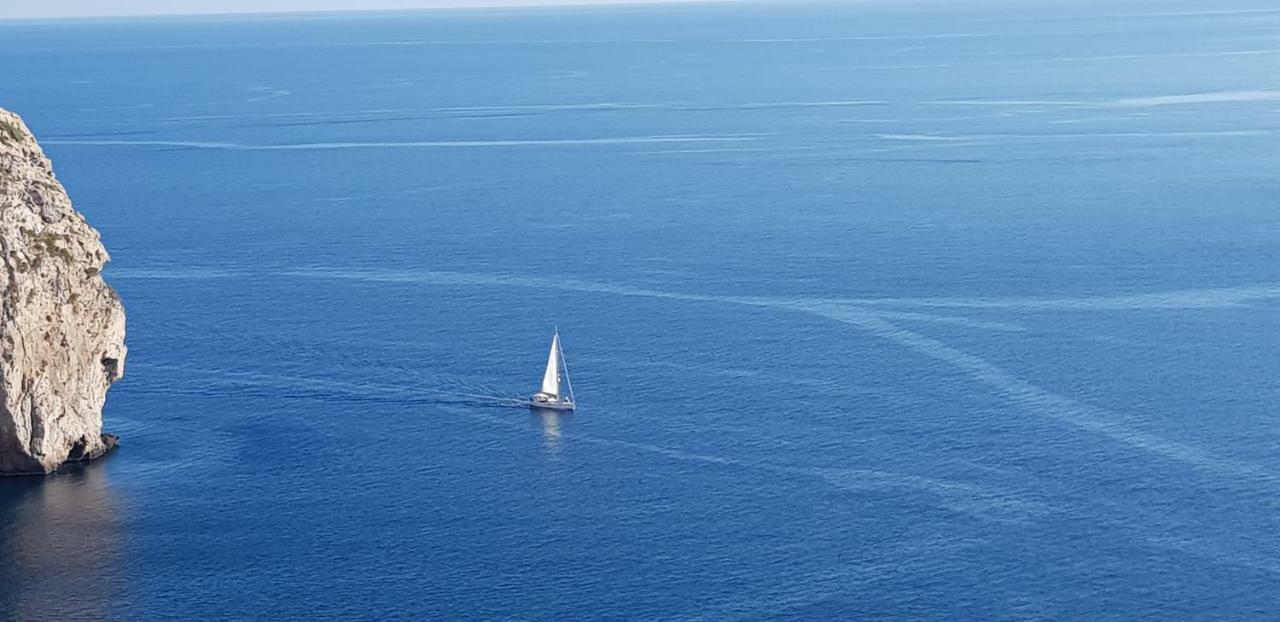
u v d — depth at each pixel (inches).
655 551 6348.4
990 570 6131.9
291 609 5900.6
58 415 7170.3
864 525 6565.0
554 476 7165.4
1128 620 5733.3
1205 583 5999.0
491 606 5900.6
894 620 5753.0
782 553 6309.1
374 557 6328.7
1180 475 7057.1
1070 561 6195.9
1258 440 7504.9
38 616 5841.5
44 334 7062.0
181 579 6136.8
